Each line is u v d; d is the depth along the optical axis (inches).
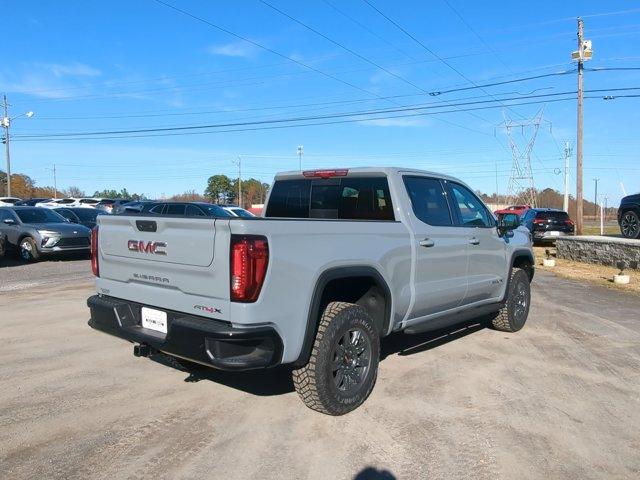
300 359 160.1
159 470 136.7
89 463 139.7
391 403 182.7
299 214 242.7
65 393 187.9
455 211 241.4
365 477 135.1
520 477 136.3
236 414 171.6
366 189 219.3
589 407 181.6
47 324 287.7
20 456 142.9
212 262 151.1
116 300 186.2
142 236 172.6
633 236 632.4
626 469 141.0
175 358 193.3
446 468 140.1
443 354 242.5
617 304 373.7
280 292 152.6
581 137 1115.9
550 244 1036.5
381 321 193.8
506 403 184.1
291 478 134.3
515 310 285.4
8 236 599.5
